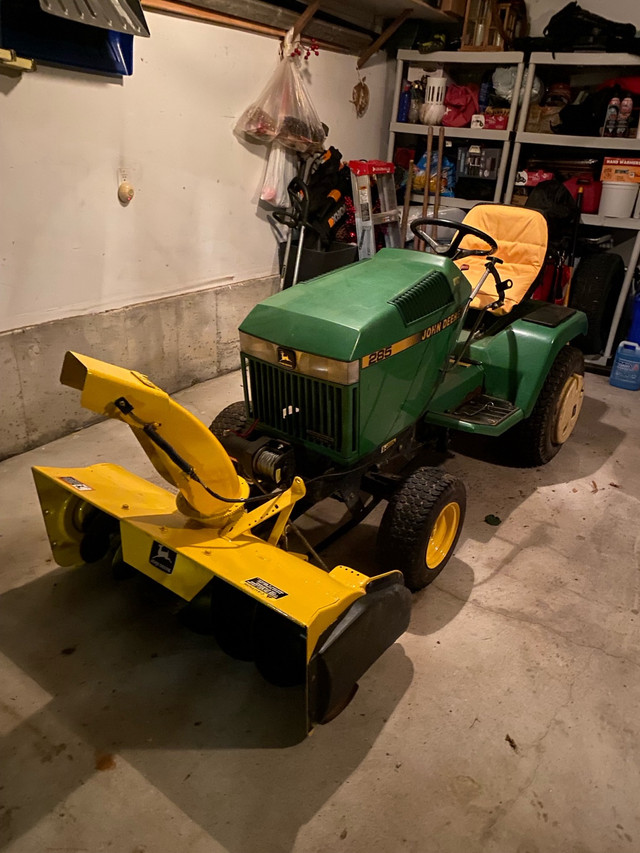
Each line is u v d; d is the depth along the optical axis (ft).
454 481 7.08
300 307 6.57
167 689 5.96
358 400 6.29
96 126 9.53
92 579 7.29
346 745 5.50
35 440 9.94
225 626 6.01
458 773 5.32
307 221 13.07
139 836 4.73
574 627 6.95
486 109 14.92
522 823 4.95
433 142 16.25
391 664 6.36
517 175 15.10
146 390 4.73
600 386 13.56
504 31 14.43
